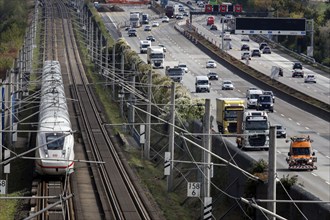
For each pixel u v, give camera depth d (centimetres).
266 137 16950
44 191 12962
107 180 14138
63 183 13600
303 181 13975
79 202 12400
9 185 13812
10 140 16762
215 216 12188
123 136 19350
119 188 13575
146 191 13575
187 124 16962
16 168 15312
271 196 8450
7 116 18125
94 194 13088
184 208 12825
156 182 14625
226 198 12425
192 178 14250
